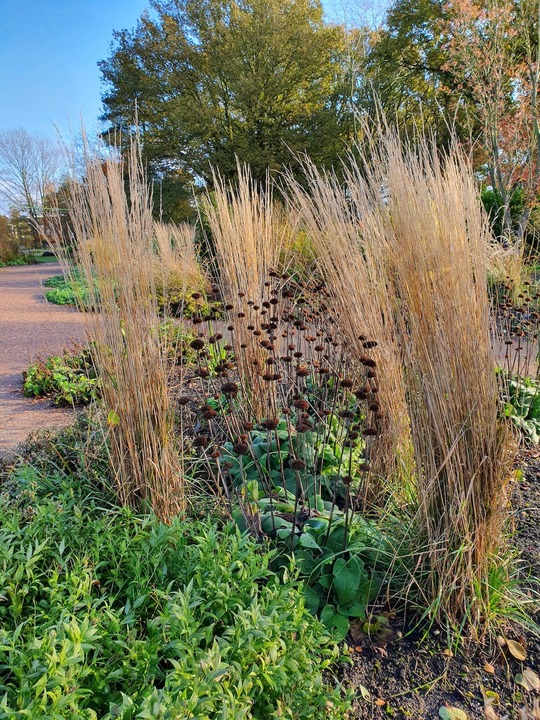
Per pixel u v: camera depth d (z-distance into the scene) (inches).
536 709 53.6
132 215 82.5
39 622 57.1
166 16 812.0
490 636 67.1
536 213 317.7
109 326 81.5
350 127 683.4
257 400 112.2
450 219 64.0
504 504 69.6
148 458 80.7
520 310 148.6
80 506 80.8
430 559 68.7
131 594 60.2
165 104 783.1
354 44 610.9
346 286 86.7
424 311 64.5
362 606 69.8
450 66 392.8
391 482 90.7
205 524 73.5
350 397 106.6
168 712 39.9
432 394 65.4
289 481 94.1
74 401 170.6
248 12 783.1
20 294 530.0
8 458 110.1
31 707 40.0
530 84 331.3
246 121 793.6
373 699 59.1
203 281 170.9
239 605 53.8
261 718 50.1
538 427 129.0
